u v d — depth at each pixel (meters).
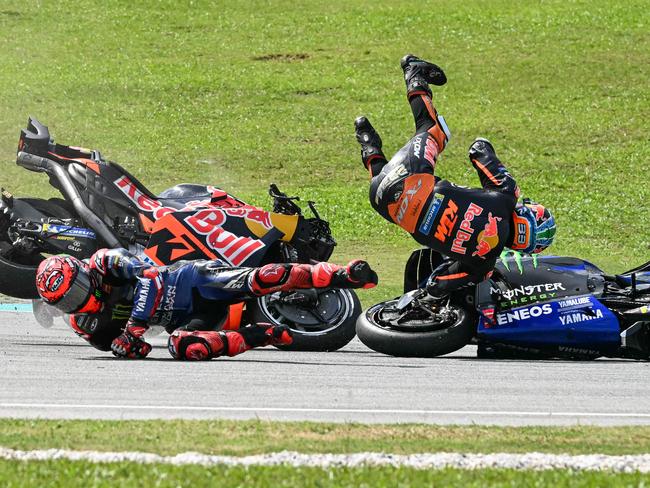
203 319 28.81
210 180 89.50
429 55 124.50
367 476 15.30
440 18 138.50
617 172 90.88
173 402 21.67
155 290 28.27
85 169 34.12
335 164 94.06
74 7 143.50
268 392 23.19
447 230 29.83
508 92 112.31
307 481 14.98
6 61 120.56
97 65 120.56
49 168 34.72
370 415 20.70
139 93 111.56
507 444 17.86
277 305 31.84
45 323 35.62
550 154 95.31
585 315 29.86
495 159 30.61
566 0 145.62
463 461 16.44
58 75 115.94
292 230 33.09
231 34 133.88
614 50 123.81
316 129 102.69
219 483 14.81
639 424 20.08
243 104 109.56
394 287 55.00
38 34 131.62
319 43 129.88
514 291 30.27
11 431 18.14
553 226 30.61
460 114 105.88
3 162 90.62
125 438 17.73
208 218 32.31
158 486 14.63
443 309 30.84
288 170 92.50
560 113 106.12
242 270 28.20
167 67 120.81
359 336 31.30
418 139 31.09
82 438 17.69
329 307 32.34
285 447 17.28
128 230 33.69
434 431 18.72
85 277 28.20
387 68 120.44
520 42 127.75
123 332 28.89
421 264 31.97
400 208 30.44
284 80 116.62
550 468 16.19
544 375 26.88
